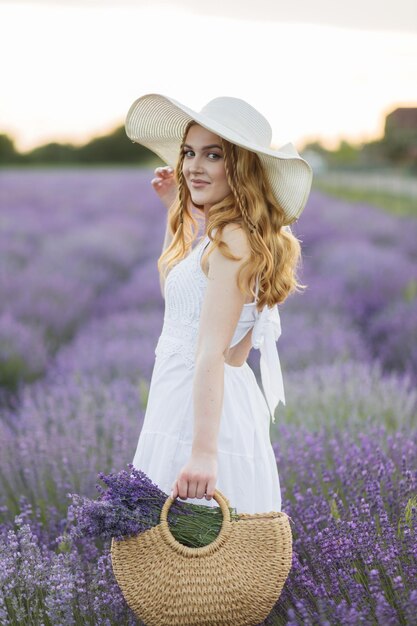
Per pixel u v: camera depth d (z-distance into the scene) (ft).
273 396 8.66
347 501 10.53
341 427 14.70
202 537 7.31
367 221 47.62
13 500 12.87
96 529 7.23
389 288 31.17
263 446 8.25
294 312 28.68
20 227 47.09
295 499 11.48
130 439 14.69
